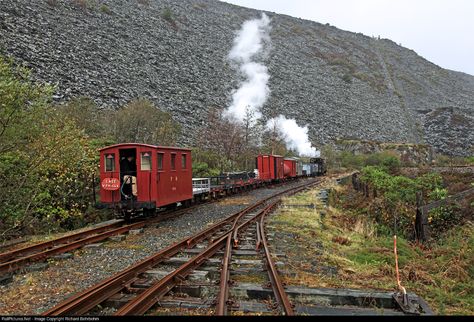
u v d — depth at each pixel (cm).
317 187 2917
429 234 1252
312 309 536
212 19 10438
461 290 766
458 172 2302
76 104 2545
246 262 779
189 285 613
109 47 5219
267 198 2181
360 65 13212
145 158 1376
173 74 5588
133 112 2858
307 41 13225
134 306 500
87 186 1598
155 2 9188
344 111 8238
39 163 1266
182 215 1580
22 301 591
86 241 997
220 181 2459
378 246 1082
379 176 2264
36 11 4953
